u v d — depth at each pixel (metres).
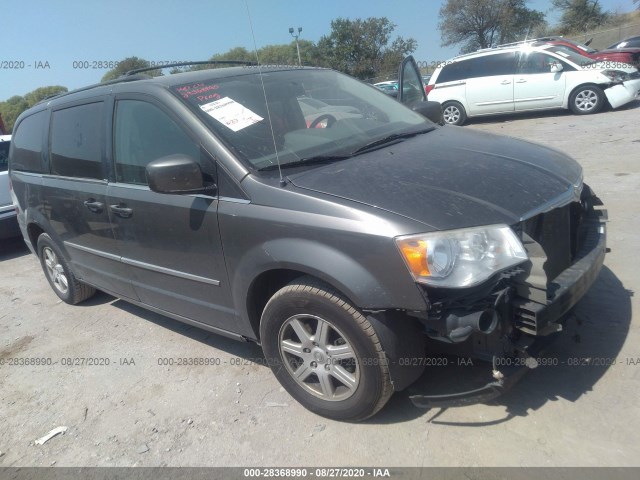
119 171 3.71
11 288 5.98
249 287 2.97
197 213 3.11
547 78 12.59
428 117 4.24
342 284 2.53
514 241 2.44
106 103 3.83
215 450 2.89
